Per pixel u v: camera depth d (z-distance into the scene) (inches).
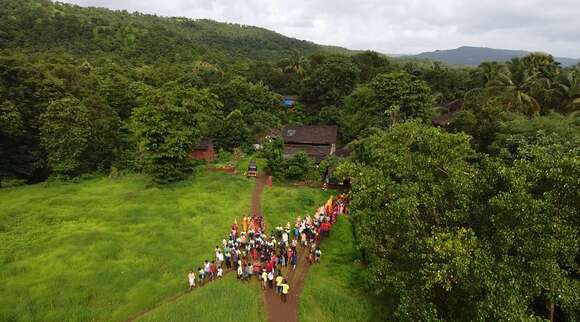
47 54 3503.9
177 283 981.2
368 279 919.7
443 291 728.3
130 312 870.4
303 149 2251.5
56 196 1621.6
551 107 1755.7
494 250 650.8
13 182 1825.8
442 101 2972.4
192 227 1301.7
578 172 598.2
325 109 2822.3
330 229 1293.1
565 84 1775.3
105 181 1852.9
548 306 695.7
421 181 837.2
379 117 1983.3
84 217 1374.3
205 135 2276.1
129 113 2655.0
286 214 1428.4
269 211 1449.3
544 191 665.0
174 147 1733.5
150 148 1748.3
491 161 797.2
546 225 593.3
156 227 1294.3
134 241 1196.5
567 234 586.2
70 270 1029.8
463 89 3093.0
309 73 3688.5
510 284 588.1
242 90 2942.9
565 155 645.9
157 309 873.5
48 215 1380.4
